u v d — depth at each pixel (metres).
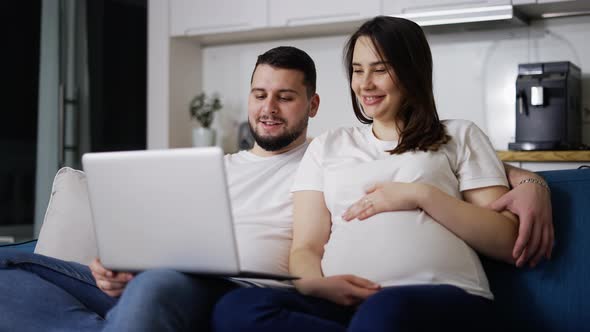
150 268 1.52
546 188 1.63
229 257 1.41
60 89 4.50
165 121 4.60
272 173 2.01
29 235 4.48
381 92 1.77
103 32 4.73
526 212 1.56
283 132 2.04
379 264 1.55
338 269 1.61
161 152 1.43
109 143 4.76
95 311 1.84
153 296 1.39
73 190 2.19
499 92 4.07
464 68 4.16
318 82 4.56
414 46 1.77
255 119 2.07
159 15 4.64
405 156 1.69
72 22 4.60
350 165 1.76
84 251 2.11
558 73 3.62
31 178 4.49
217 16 4.47
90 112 4.66
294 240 1.80
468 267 1.54
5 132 4.54
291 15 4.26
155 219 1.46
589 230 1.59
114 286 1.62
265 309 1.39
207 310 1.51
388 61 1.75
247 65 4.78
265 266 1.86
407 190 1.59
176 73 4.68
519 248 1.55
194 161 1.39
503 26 3.97
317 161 1.83
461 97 4.17
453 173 1.69
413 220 1.57
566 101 3.59
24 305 1.71
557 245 1.61
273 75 2.05
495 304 1.62
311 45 4.57
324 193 1.78
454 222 1.56
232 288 1.62
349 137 1.85
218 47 4.87
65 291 1.79
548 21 3.95
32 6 4.52
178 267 1.48
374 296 1.34
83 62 4.64
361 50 1.80
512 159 3.59
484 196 1.66
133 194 1.47
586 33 3.87
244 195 1.99
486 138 1.75
